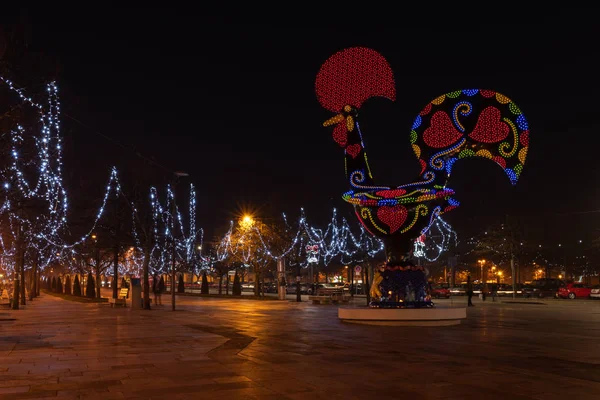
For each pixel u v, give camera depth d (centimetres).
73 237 4406
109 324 2117
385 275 2070
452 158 2023
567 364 1113
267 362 1134
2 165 2262
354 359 1176
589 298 4772
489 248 5578
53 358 1198
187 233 5491
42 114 2222
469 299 3669
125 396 820
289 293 6412
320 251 5475
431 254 6231
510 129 1927
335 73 2088
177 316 2594
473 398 807
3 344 1459
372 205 2064
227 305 3728
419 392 847
